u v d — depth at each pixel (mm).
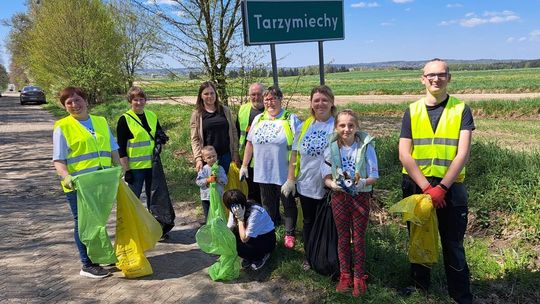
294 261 4406
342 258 3869
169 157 9953
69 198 4227
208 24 9695
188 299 3895
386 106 21250
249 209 4371
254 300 3861
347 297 3740
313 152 4066
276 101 4789
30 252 5039
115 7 27094
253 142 4887
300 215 5211
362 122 15961
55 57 27797
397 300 3674
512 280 4047
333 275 4039
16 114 26500
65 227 5922
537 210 5094
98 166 4344
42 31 27781
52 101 35656
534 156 6605
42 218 6332
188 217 6242
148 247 4430
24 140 14750
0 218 6328
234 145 5391
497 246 4852
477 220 5215
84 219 4102
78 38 27297
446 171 3406
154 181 5254
